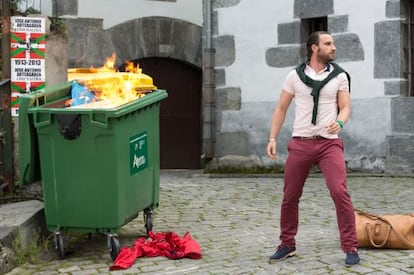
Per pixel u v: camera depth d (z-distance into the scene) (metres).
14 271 5.51
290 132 11.93
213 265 5.56
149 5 13.55
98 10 13.02
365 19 11.06
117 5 13.22
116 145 5.69
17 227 5.90
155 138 6.64
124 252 5.75
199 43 14.04
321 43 5.46
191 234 6.80
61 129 5.73
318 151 5.45
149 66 13.80
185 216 7.78
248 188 10.08
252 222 7.38
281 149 12.08
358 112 11.18
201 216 7.77
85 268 5.62
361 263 5.41
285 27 11.97
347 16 11.23
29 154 5.96
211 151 12.87
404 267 5.26
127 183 5.91
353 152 11.25
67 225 5.88
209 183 10.84
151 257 5.88
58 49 7.91
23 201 7.21
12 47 7.60
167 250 5.91
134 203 6.12
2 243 5.63
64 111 5.70
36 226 6.38
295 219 5.64
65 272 5.51
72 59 12.80
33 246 5.96
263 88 12.27
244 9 12.42
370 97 11.05
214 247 6.22
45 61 7.78
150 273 5.38
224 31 12.70
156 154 6.67
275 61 12.11
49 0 12.58
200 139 14.28
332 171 5.39
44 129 5.78
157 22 13.63
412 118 10.71
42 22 7.73
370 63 11.02
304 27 11.93
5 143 7.42
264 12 12.20
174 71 14.05
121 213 5.81
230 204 8.58
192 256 5.82
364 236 5.90
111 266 5.53
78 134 5.71
